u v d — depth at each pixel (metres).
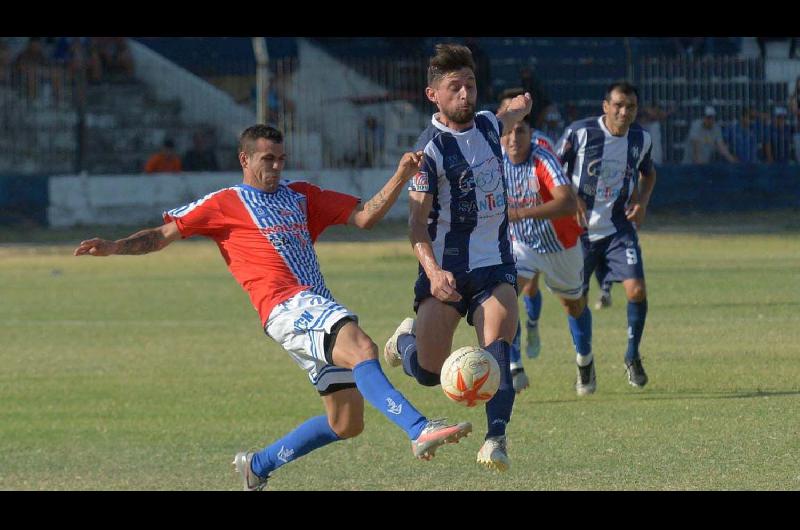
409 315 47.56
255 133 20.86
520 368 30.53
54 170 102.75
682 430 25.36
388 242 84.62
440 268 21.41
